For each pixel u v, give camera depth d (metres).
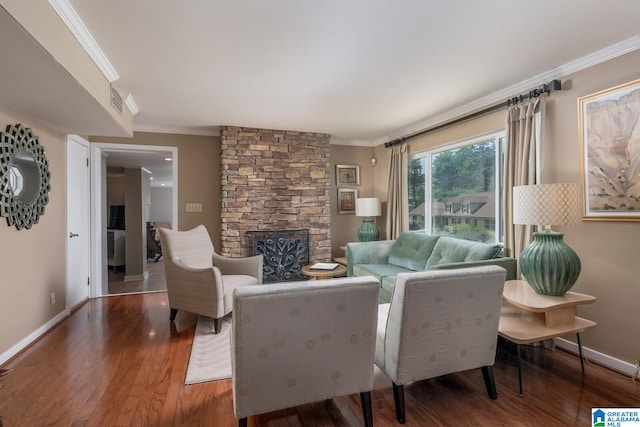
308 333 1.47
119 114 2.95
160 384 2.07
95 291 4.14
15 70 1.82
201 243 3.64
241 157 4.50
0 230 2.36
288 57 2.41
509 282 2.59
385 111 3.77
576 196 2.17
